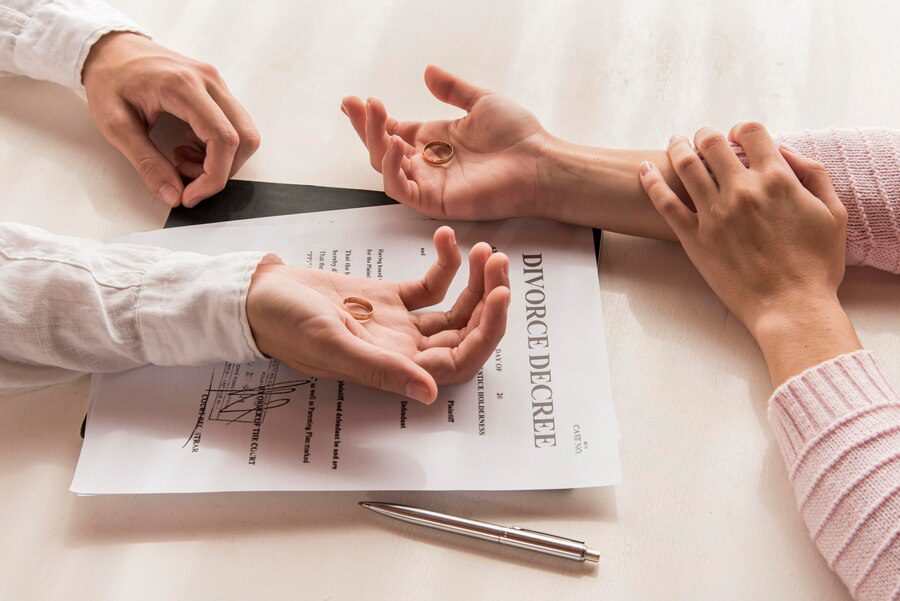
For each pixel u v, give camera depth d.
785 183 0.68
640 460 0.62
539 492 0.61
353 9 0.95
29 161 0.81
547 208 0.76
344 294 0.67
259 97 0.87
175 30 0.92
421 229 0.76
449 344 0.65
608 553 0.58
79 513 0.60
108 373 0.66
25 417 0.65
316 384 0.66
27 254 0.65
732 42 0.91
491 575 0.57
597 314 0.70
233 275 0.63
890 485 0.54
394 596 0.56
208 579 0.57
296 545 0.59
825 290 0.65
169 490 0.60
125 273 0.66
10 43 0.83
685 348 0.69
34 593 0.56
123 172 0.81
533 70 0.89
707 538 0.59
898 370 0.66
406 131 0.81
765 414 0.65
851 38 0.91
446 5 0.95
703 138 0.72
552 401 0.64
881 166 0.71
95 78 0.81
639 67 0.89
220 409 0.64
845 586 0.56
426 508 0.60
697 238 0.70
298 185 0.79
